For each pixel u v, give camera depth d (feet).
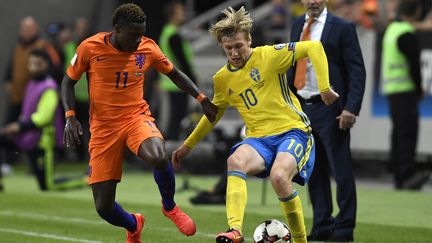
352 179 91.56
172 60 174.50
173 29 174.81
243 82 77.15
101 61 77.77
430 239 95.20
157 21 239.50
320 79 75.97
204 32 216.54
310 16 91.97
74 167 198.90
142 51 78.69
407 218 114.83
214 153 155.63
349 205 91.50
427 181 160.35
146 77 205.16
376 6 178.09
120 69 77.82
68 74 79.61
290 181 73.82
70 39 200.03
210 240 94.79
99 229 105.60
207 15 220.84
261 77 76.54
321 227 93.20
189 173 172.24
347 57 91.04
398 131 149.69
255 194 145.38
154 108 205.87
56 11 226.99
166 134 188.03
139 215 83.10
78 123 79.36
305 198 137.28
